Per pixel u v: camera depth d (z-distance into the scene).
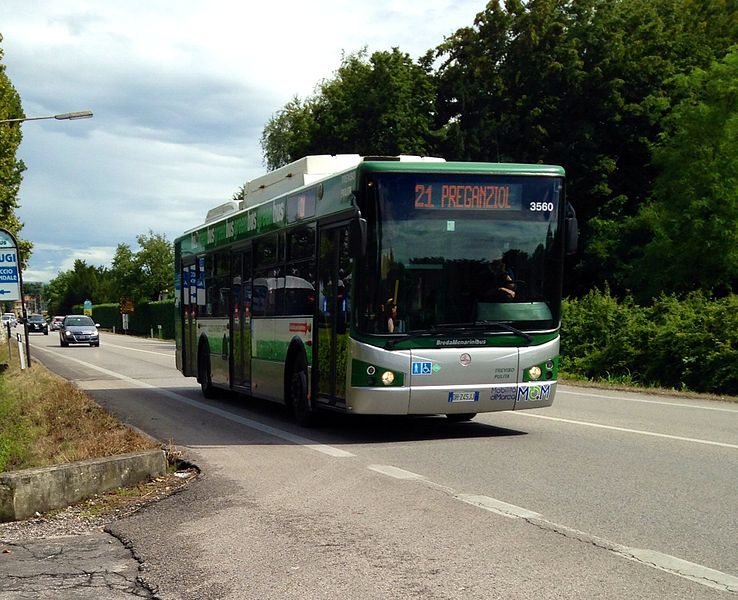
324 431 12.19
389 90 44.12
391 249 10.52
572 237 11.01
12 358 32.19
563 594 4.87
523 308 10.86
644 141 41.50
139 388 21.12
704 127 33.69
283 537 6.31
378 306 10.48
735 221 33.47
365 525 6.58
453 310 10.66
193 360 19.20
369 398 10.46
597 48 42.56
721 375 19.09
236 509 7.28
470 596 4.87
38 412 14.60
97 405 14.93
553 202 11.02
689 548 5.79
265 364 14.04
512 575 5.24
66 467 7.77
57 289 158.38
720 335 19.73
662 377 20.75
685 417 13.34
